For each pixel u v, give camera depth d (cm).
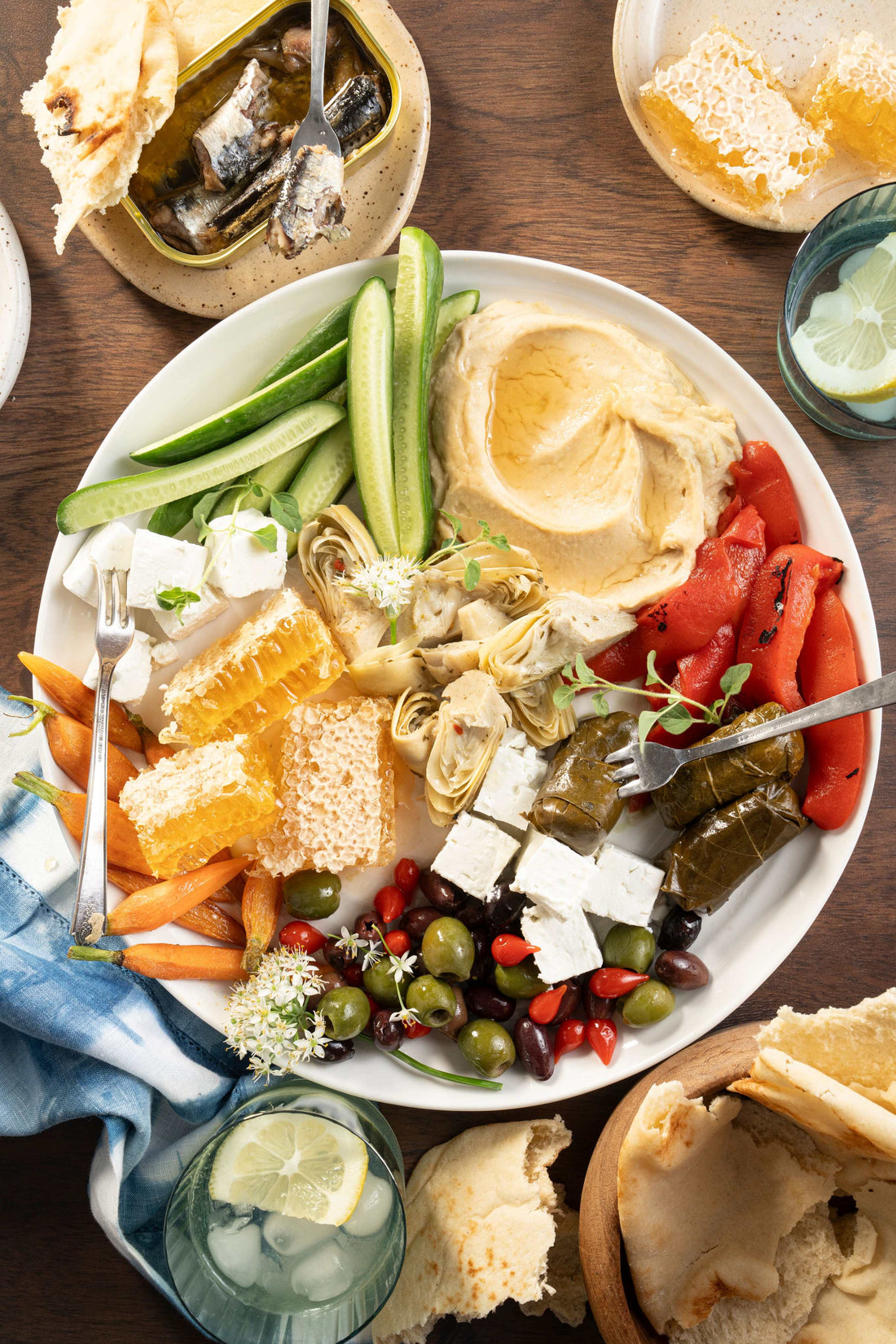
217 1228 58
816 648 60
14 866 62
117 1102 61
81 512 58
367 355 58
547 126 64
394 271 60
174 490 58
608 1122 59
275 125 60
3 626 64
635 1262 56
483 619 60
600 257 64
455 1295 59
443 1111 64
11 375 62
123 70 57
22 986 60
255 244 61
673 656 61
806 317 62
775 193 61
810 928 64
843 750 59
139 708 61
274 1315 58
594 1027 59
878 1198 59
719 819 59
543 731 61
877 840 64
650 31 62
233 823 57
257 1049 58
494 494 60
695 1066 57
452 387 60
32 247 64
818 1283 58
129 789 58
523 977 59
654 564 60
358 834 59
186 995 59
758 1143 59
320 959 61
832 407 62
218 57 59
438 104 64
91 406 64
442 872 59
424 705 61
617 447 60
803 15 62
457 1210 60
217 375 60
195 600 58
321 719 60
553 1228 58
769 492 60
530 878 58
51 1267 64
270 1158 57
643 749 59
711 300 64
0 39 63
